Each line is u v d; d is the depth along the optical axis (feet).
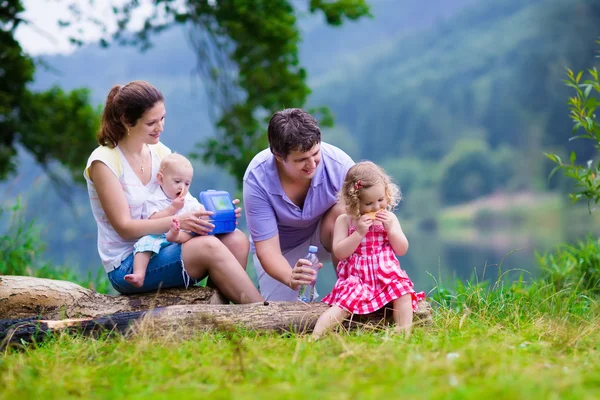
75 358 10.64
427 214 236.43
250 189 14.79
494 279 17.75
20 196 23.91
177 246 14.11
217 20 43.11
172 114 335.26
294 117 13.57
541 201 215.92
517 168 238.07
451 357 9.34
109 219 13.93
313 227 15.98
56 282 13.92
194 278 14.19
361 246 13.56
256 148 45.32
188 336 12.30
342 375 8.78
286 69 46.34
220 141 45.78
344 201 13.56
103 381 9.30
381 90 338.75
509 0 392.47
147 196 14.30
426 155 287.69
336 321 12.90
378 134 317.01
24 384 9.08
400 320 13.01
